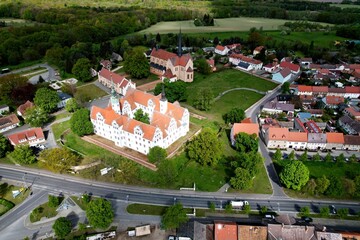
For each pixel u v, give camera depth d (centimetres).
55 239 10706
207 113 18825
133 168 13375
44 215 11662
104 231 10981
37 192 12762
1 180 13388
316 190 12644
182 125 15812
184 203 12256
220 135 16575
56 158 13425
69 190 12875
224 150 15400
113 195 12631
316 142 15525
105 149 15125
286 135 15575
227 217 11600
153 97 16350
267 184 13338
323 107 19750
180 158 14550
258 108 19625
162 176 12912
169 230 11050
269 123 17200
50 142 15825
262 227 10338
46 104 18188
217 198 12538
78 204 12162
